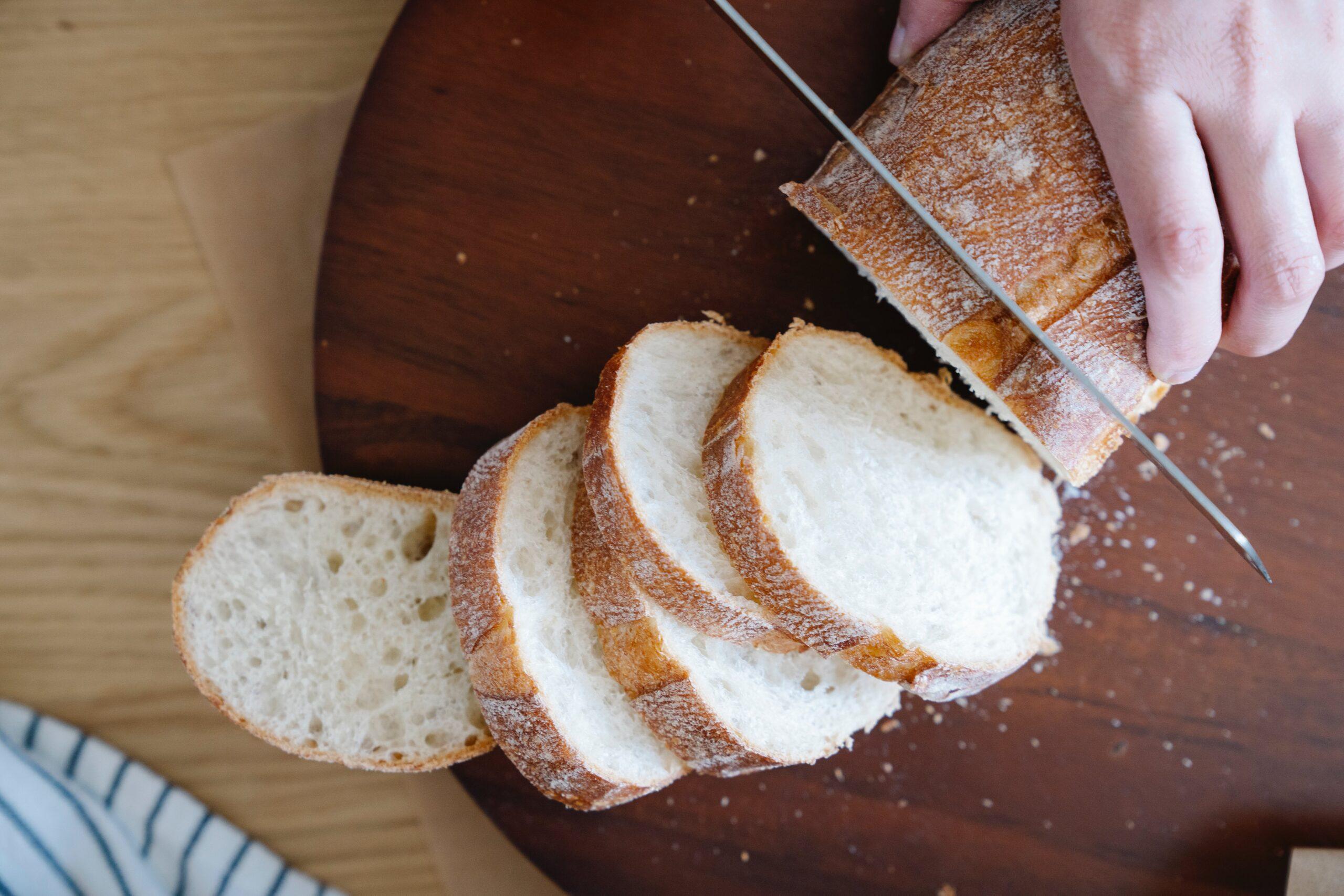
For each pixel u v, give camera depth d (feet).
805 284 1.53
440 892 1.61
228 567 1.47
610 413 1.39
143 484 1.61
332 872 1.61
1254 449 1.56
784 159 1.52
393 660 1.48
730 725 1.39
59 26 1.61
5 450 1.61
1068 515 1.57
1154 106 1.29
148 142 1.61
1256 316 1.35
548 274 1.52
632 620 1.39
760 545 1.37
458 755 1.47
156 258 1.61
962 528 1.48
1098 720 1.56
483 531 1.40
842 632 1.38
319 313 1.51
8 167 1.61
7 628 1.61
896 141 1.40
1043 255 1.36
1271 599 1.57
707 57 1.52
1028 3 1.38
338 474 1.51
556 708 1.39
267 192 1.61
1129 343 1.37
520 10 1.51
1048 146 1.35
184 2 1.61
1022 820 1.56
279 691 1.47
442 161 1.51
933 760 1.56
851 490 1.44
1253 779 1.56
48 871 1.55
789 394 1.45
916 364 1.53
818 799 1.55
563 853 1.53
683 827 1.54
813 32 1.52
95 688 1.61
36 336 1.61
